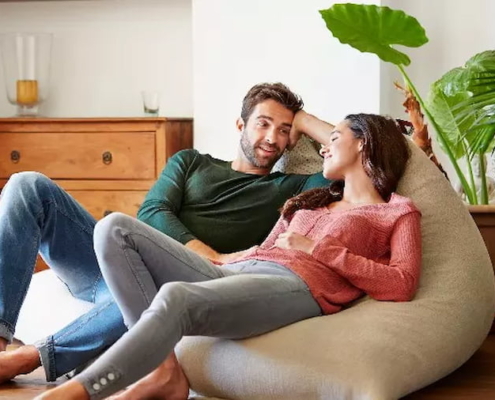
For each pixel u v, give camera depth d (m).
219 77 4.62
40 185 2.71
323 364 2.23
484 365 2.88
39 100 4.75
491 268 2.82
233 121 4.62
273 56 4.56
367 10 3.81
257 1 4.56
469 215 2.85
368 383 2.19
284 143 3.12
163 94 4.95
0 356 2.57
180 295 2.13
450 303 2.57
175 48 4.93
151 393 2.34
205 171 3.20
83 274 2.86
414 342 2.38
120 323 2.58
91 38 4.99
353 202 2.70
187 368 2.41
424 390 2.56
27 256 2.64
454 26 4.57
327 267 2.48
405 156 2.78
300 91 4.54
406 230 2.52
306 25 4.52
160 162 4.42
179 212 3.16
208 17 4.61
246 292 2.26
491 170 4.25
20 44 4.70
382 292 2.45
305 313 2.40
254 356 2.29
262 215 3.11
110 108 5.00
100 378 2.02
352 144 2.70
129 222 2.32
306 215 2.68
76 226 2.80
